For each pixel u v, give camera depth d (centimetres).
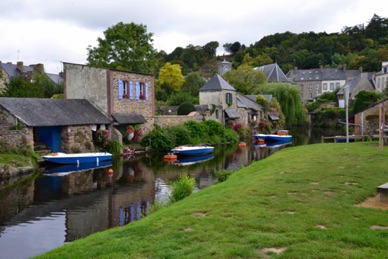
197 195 1216
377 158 1602
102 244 721
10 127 2406
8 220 1304
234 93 5134
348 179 1162
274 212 823
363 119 3066
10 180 2005
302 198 940
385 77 7119
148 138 3359
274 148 3753
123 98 3272
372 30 12531
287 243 638
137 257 626
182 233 726
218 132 4219
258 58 11519
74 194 1703
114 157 2919
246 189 1083
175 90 6869
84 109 3019
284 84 6469
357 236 651
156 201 1448
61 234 1152
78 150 2747
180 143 3559
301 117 6469
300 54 11550
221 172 1964
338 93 7788
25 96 3725
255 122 5491
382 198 910
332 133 5531
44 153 2572
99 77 3167
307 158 1684
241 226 737
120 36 4494
